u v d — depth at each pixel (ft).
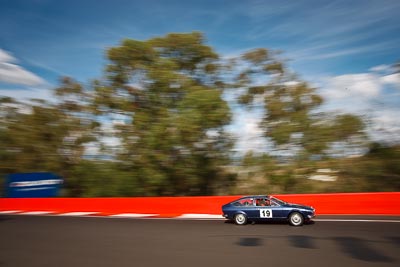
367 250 25.29
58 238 33.12
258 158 63.10
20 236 34.68
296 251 25.54
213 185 68.85
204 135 63.36
